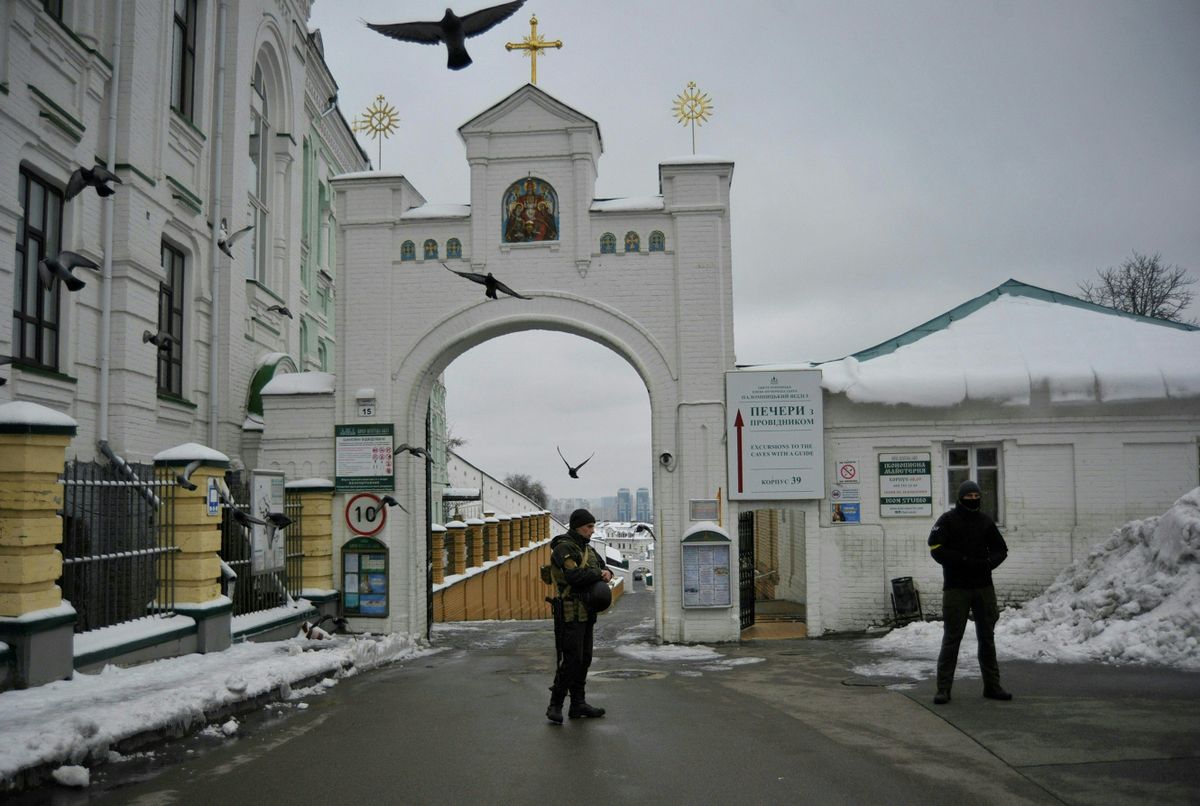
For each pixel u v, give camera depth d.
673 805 5.82
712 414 16.70
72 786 6.29
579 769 6.68
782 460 16.38
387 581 17.02
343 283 17.55
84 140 14.48
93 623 10.46
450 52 7.79
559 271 17.20
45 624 8.77
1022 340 16.77
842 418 16.50
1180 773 6.16
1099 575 12.84
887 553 16.22
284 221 22.97
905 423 16.33
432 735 7.92
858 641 15.09
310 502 16.92
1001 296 17.73
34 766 6.17
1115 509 15.77
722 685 10.78
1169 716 7.69
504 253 17.28
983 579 8.64
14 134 12.62
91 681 9.18
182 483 11.41
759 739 7.53
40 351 13.70
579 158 17.22
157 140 16.33
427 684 11.03
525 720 8.55
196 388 18.08
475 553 28.66
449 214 17.44
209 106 18.72
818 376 16.44
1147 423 15.80
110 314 15.02
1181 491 15.69
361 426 17.27
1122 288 41.66
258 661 11.13
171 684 9.23
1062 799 5.71
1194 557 11.39
